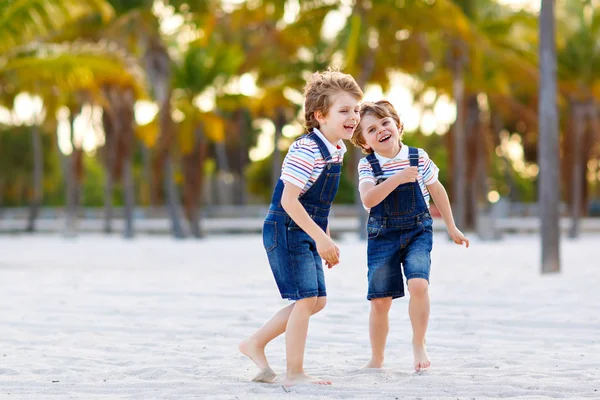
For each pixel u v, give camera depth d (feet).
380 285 20.89
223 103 135.64
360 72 114.32
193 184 136.56
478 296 37.14
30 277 50.19
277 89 135.54
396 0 106.93
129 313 32.68
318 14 108.88
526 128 169.17
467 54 118.32
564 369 20.58
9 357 23.07
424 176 21.26
